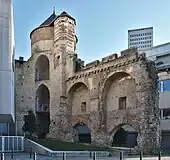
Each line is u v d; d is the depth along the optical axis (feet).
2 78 107.86
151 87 118.83
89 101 148.46
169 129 171.94
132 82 128.98
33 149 114.93
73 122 157.99
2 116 114.83
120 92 134.41
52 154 96.68
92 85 144.97
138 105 121.60
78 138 165.27
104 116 139.44
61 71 163.32
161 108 177.06
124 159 84.02
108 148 121.70
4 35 109.91
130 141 156.46
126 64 128.47
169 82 177.17
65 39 167.53
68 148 110.83
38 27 181.16
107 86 139.54
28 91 178.09
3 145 121.70
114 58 134.62
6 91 108.06
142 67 120.98
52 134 160.97
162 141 172.96
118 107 134.21
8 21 111.24
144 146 115.44
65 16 169.68
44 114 179.42
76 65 159.12
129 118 127.34
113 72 134.00
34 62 179.83
